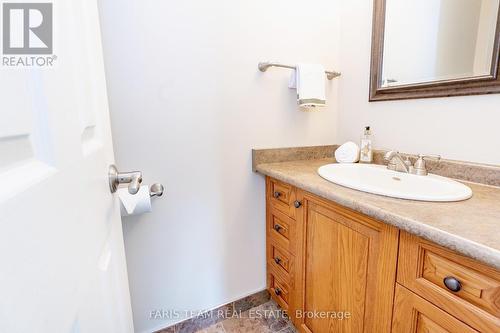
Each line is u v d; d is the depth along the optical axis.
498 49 0.85
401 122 1.20
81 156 0.44
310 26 1.40
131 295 1.19
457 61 0.97
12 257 0.25
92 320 0.46
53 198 0.33
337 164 1.24
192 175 1.22
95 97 0.55
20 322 0.25
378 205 0.73
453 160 1.01
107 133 0.63
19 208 0.26
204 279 1.34
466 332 0.56
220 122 1.24
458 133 0.99
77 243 0.40
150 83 1.07
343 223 0.89
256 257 1.47
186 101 1.15
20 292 0.25
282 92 1.37
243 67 1.25
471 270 0.54
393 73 1.21
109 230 0.60
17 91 0.27
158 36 1.06
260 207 1.43
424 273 0.64
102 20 0.96
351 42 1.42
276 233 1.34
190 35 1.12
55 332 0.32
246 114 1.30
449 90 0.99
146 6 1.02
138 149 1.09
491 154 0.91
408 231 0.63
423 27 1.07
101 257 0.53
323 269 1.02
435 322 0.62
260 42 1.28
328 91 1.51
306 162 1.42
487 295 0.52
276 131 1.39
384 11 1.22
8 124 0.25
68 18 0.42
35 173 0.30
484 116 0.92
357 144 1.44
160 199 1.17
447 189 0.89
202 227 1.29
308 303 1.14
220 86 1.22
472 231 0.56
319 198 0.99
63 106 0.38
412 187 1.02
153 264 1.21
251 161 1.36
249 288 1.48
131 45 1.02
